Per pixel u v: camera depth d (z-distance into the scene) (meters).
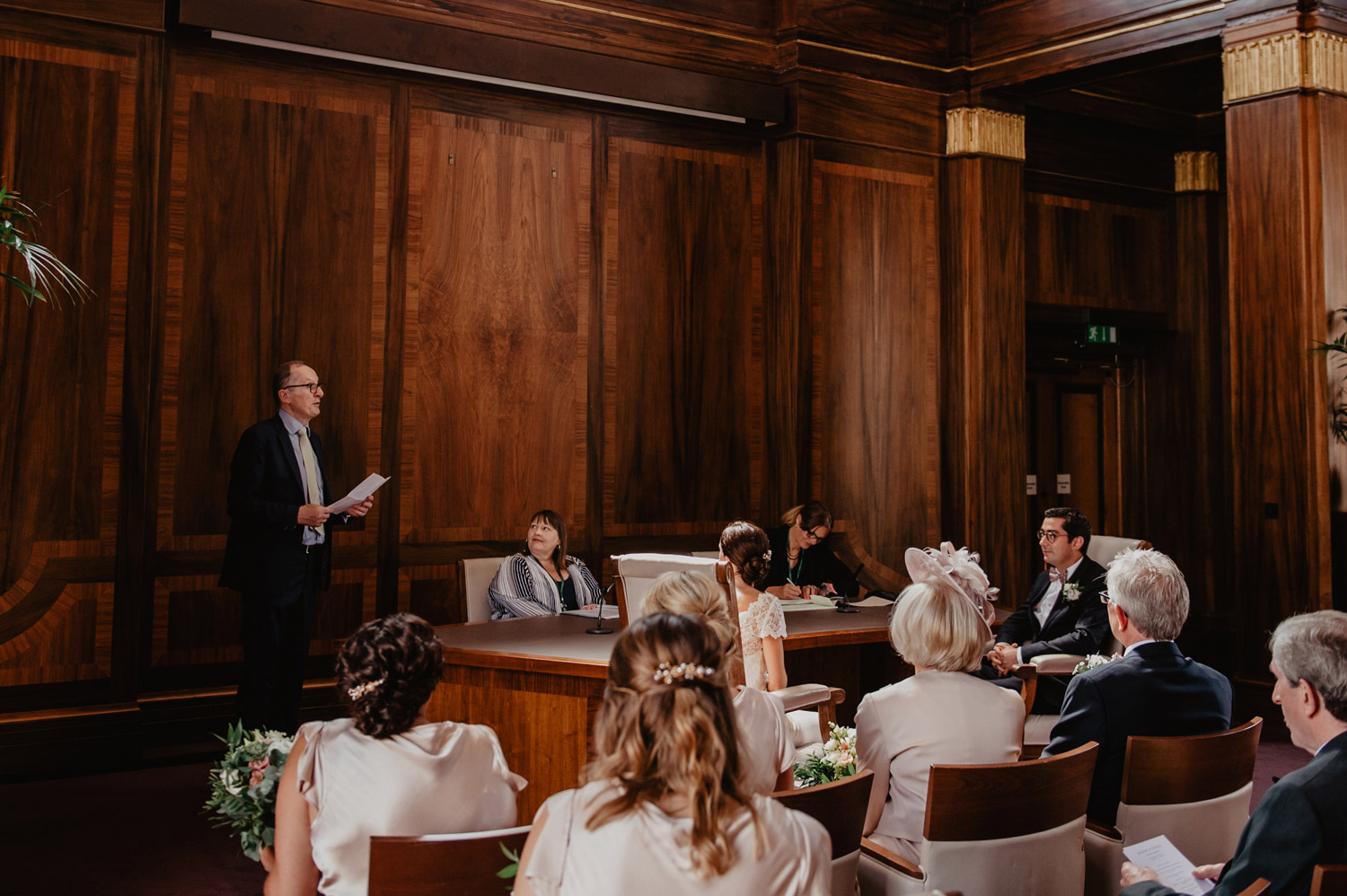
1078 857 2.26
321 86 5.31
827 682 4.75
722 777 1.33
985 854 2.13
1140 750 2.36
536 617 4.51
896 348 6.61
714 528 6.29
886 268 6.59
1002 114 6.71
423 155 5.55
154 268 4.87
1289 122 5.45
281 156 5.21
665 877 1.27
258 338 5.16
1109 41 6.05
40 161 4.65
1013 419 6.73
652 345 6.14
